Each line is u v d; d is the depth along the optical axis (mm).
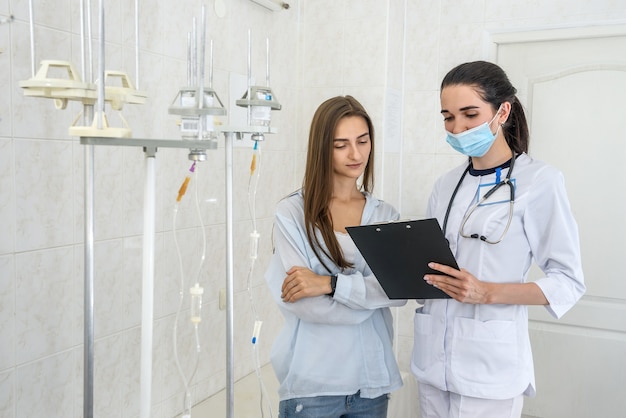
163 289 2449
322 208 1687
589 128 2998
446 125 1679
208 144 1279
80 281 2035
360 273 1690
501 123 1633
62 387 1989
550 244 1596
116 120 2164
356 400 1740
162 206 2422
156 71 2338
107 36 2098
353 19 3221
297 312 1675
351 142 1661
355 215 1773
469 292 1527
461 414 1671
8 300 1793
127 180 2225
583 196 3018
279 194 3264
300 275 1636
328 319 1663
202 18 1251
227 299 1419
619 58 2941
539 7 3031
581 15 2945
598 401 3018
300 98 3391
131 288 2273
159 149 2381
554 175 1603
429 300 1779
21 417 1854
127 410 2295
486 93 1582
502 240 1615
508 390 1618
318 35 3318
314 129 1686
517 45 3143
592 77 2988
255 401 2713
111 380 2209
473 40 3197
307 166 1708
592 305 2998
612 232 2963
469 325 1648
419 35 3324
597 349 3002
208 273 2723
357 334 1728
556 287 1568
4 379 1795
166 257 2457
